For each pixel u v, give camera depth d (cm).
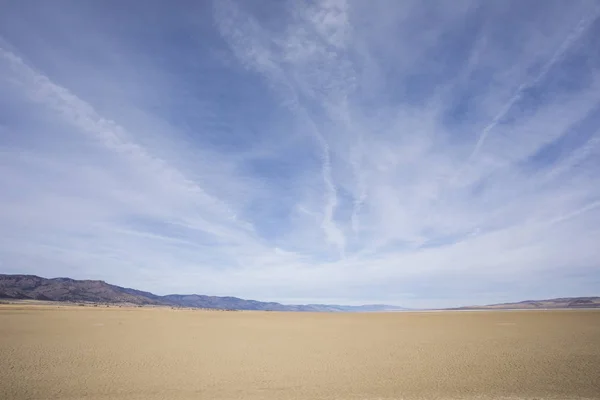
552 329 3419
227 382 1480
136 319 5188
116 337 2870
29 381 1444
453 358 1973
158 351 2220
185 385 1430
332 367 1777
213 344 2578
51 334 2959
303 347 2455
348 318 6100
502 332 3250
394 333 3359
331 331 3612
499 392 1320
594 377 1520
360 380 1509
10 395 1262
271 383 1465
